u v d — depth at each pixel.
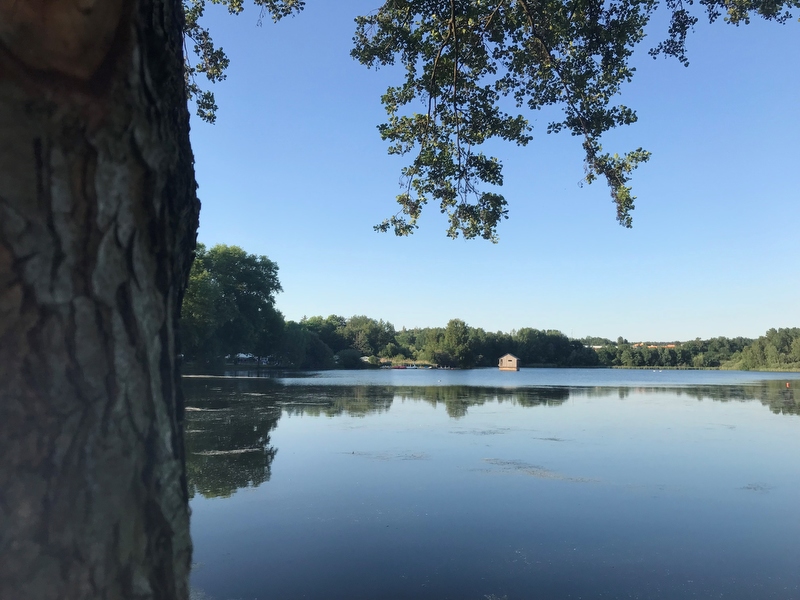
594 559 5.48
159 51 1.37
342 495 7.54
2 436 1.07
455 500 7.32
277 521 6.47
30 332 1.10
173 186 1.48
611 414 17.47
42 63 1.12
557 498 7.52
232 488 7.84
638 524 6.49
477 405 19.98
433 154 6.10
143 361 1.29
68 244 1.15
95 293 1.19
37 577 1.09
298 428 13.27
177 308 1.55
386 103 6.30
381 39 5.99
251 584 4.87
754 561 5.51
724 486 8.22
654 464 9.66
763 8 4.89
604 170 5.79
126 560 1.22
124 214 1.26
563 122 5.91
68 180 1.16
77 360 1.15
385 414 16.36
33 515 1.09
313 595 4.70
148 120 1.33
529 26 5.71
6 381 1.08
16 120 1.10
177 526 1.38
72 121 1.16
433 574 5.09
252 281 49.72
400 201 6.36
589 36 5.46
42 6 1.10
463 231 6.38
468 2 5.44
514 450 10.76
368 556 5.50
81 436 1.15
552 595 4.74
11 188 1.09
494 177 6.09
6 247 1.08
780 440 12.38
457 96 6.06
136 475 1.26
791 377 60.38
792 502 7.38
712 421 15.94
